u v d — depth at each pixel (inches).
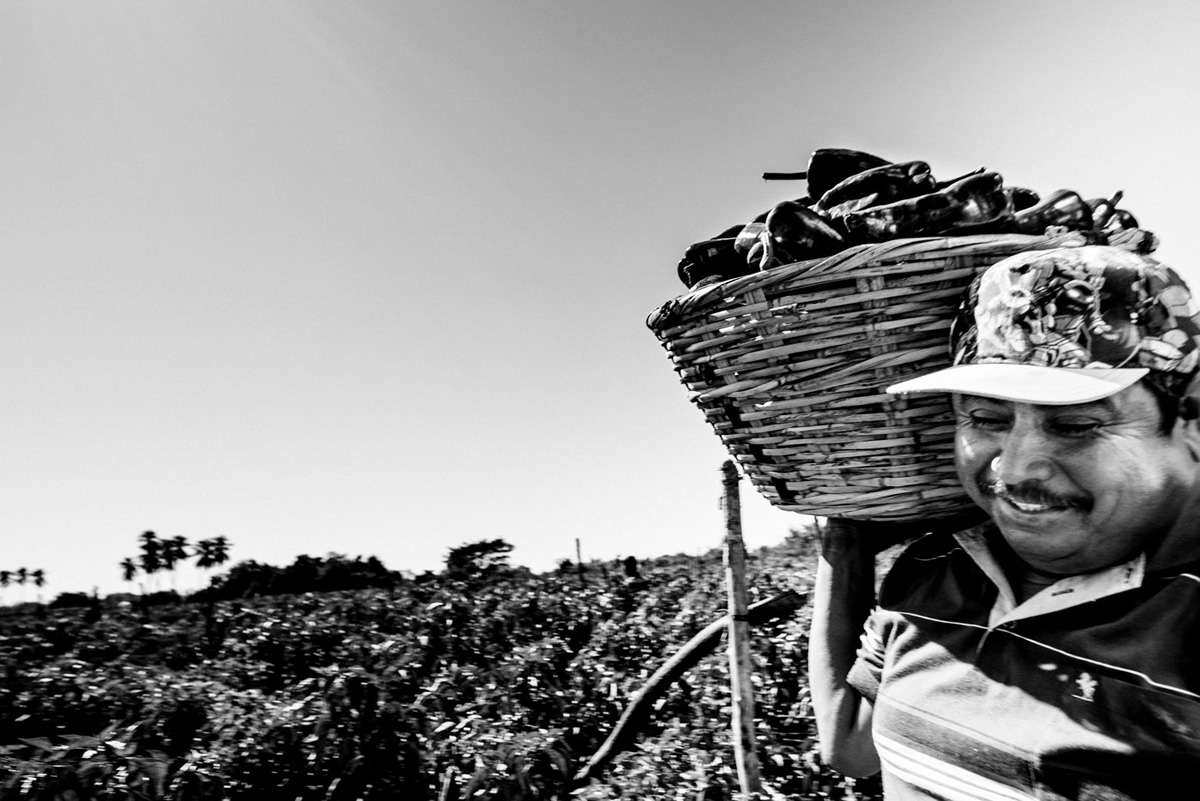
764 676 226.8
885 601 42.6
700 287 48.6
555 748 212.4
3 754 214.8
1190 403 29.4
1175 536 30.3
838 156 49.9
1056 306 30.3
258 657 455.2
